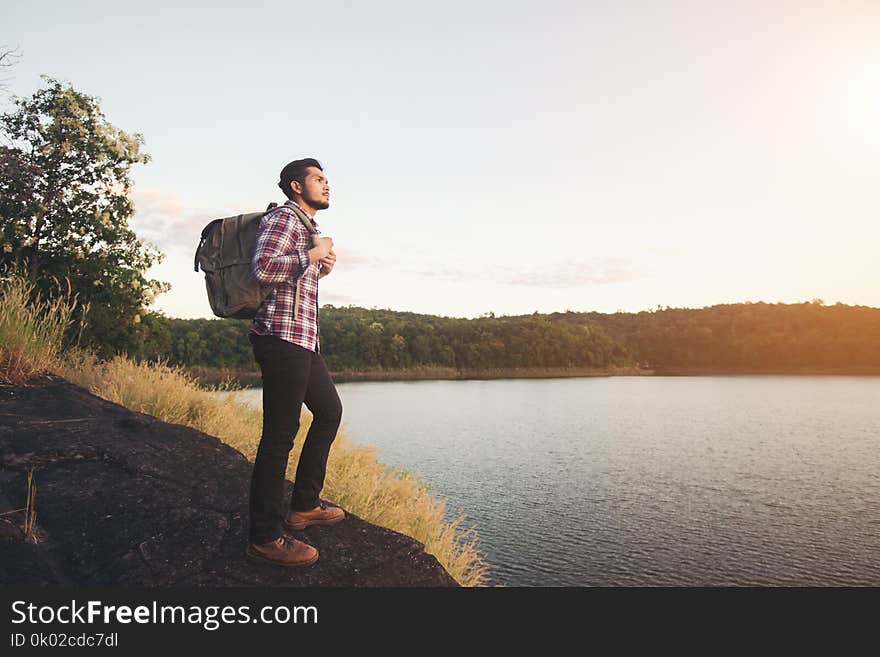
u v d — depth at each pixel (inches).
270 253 89.4
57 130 625.6
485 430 2760.8
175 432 156.6
